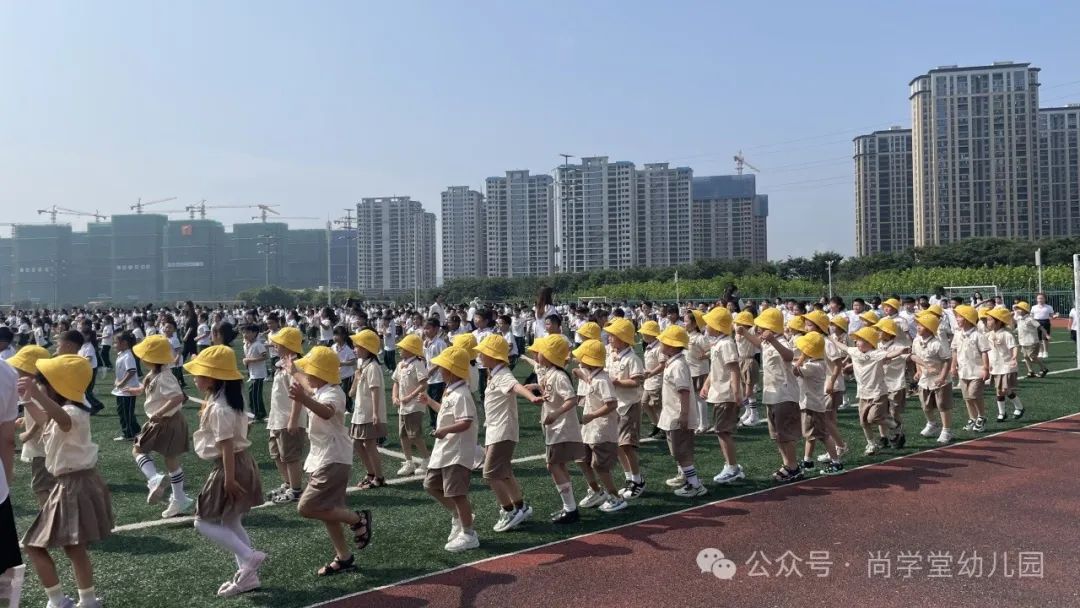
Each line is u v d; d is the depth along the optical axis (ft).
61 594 17.21
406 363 31.37
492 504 26.37
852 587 17.99
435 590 18.26
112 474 32.04
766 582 18.40
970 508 24.03
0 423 14.97
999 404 39.58
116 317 104.01
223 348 18.98
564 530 23.08
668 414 26.89
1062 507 23.97
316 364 19.65
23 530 24.40
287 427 26.53
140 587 18.93
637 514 24.72
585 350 25.11
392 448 37.42
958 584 18.03
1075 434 35.37
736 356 28.35
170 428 25.27
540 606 17.16
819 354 29.58
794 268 184.96
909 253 186.39
